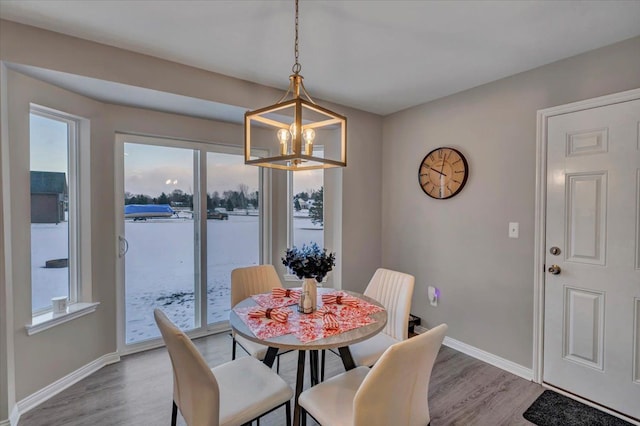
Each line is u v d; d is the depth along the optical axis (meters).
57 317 2.12
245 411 1.35
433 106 2.99
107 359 2.52
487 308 2.61
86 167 2.38
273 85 2.68
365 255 3.38
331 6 1.62
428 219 3.04
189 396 1.28
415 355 1.13
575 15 1.69
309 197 3.44
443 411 1.98
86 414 1.92
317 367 1.88
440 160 2.90
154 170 2.79
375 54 2.13
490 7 1.63
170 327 1.25
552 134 2.22
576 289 2.12
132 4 1.62
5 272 1.78
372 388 1.11
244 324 1.59
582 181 2.09
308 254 1.77
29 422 1.85
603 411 1.98
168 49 2.09
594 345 2.04
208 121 2.95
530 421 1.89
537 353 2.30
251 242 3.32
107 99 2.38
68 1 1.59
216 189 3.12
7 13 1.70
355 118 3.25
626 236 1.91
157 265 2.82
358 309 1.82
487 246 2.60
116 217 2.60
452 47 2.03
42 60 1.84
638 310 1.88
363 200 3.35
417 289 3.16
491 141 2.56
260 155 3.32
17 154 1.92
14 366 1.89
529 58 2.17
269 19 1.75
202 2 1.60
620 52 1.93
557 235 2.20
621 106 1.92
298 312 1.77
